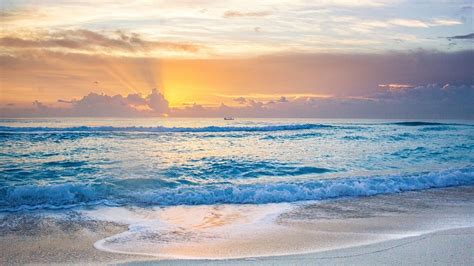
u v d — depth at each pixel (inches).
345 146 1109.7
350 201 457.4
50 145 1026.7
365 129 1948.8
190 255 267.1
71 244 294.4
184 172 652.7
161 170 666.2
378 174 647.8
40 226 343.6
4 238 308.5
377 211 407.2
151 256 265.0
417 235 311.0
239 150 997.2
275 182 572.7
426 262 245.9
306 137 1423.5
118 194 467.5
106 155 847.1
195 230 335.6
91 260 258.2
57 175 603.5
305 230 333.7
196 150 987.9
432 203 448.5
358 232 326.0
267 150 1002.7
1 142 1091.3
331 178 606.9
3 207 401.7
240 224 355.3
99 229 337.1
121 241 303.0
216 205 431.8
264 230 335.3
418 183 564.4
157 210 405.7
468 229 330.3
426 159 850.8
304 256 260.8
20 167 674.8
